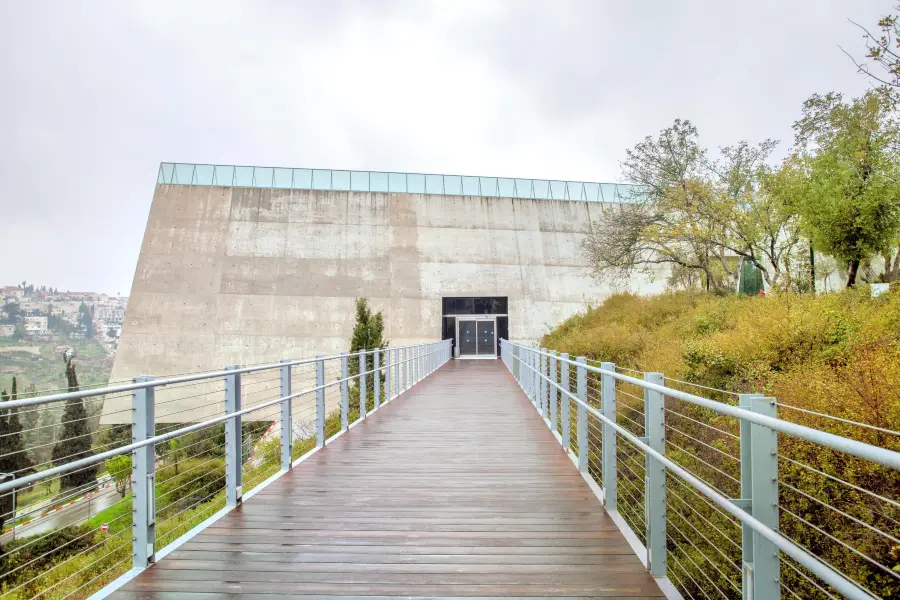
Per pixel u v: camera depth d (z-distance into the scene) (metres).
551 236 41.78
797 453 5.00
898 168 12.45
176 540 4.39
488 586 3.59
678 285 27.62
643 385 3.77
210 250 37.44
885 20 7.21
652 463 3.79
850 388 5.61
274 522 4.89
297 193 39.47
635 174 24.19
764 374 8.27
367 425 10.33
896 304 8.60
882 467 4.43
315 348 35.97
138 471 3.96
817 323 8.80
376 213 39.88
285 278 37.38
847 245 13.52
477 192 41.94
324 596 3.46
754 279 19.81
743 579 2.52
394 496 5.71
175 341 35.28
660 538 3.74
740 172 21.33
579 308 40.09
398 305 38.03
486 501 5.52
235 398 5.50
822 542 4.62
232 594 3.49
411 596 3.46
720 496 2.60
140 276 36.41
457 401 13.99
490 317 39.06
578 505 5.37
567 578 3.71
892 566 4.12
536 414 11.72
